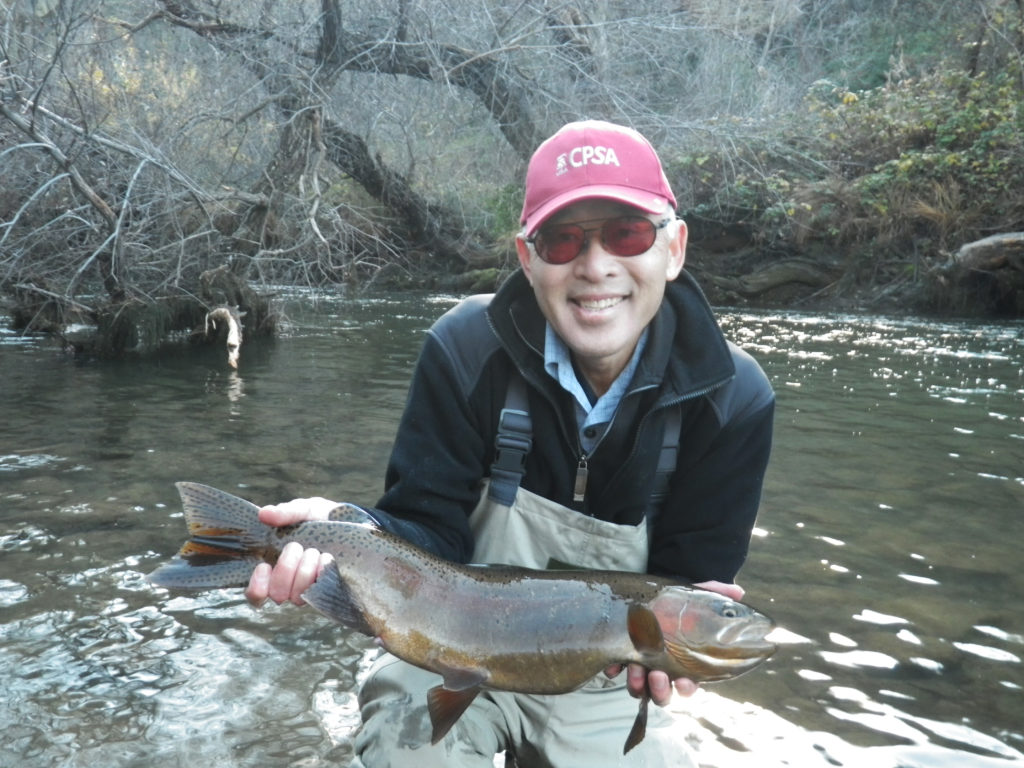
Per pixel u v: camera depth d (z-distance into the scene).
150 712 1.15
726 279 7.15
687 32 7.35
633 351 0.98
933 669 1.27
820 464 2.32
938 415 2.97
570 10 6.28
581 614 0.85
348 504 0.91
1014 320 6.09
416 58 6.09
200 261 4.45
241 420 2.77
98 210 3.75
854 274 7.07
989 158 6.90
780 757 1.05
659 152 6.92
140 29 5.30
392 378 3.61
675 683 0.88
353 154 6.83
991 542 1.76
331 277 6.48
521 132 6.65
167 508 1.90
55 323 4.18
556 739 1.01
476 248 7.75
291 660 1.30
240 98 4.95
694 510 1.01
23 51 4.03
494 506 1.01
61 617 1.40
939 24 9.84
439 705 0.85
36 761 1.04
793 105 8.93
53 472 2.15
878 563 1.65
